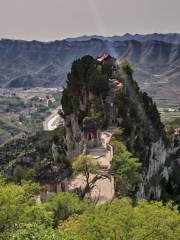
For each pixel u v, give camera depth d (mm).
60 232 40969
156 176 147625
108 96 158750
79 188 94562
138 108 161250
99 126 135000
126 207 50750
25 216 54656
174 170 179500
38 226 40969
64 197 69188
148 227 46156
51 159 181000
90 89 160500
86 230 46969
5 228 53094
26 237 39031
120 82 170000
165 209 49750
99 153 122938
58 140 181625
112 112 154250
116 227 46500
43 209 57562
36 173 109625
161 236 45719
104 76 162875
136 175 95875
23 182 68000
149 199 126312
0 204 54688
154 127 165000
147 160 137125
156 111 174875
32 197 64125
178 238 45844
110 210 51438
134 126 143375
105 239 45219
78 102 167500
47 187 93562
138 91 175250
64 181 95875
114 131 135125
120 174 94812
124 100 156625
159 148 160250
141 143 139625
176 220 46938
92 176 102750
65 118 171500
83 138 135750
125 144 126562
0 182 63188
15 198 56156
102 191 94188
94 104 152125
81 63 176500
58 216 66562
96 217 49219
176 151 189375
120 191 92188
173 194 155375
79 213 67125
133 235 45781
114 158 98625
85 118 137375
